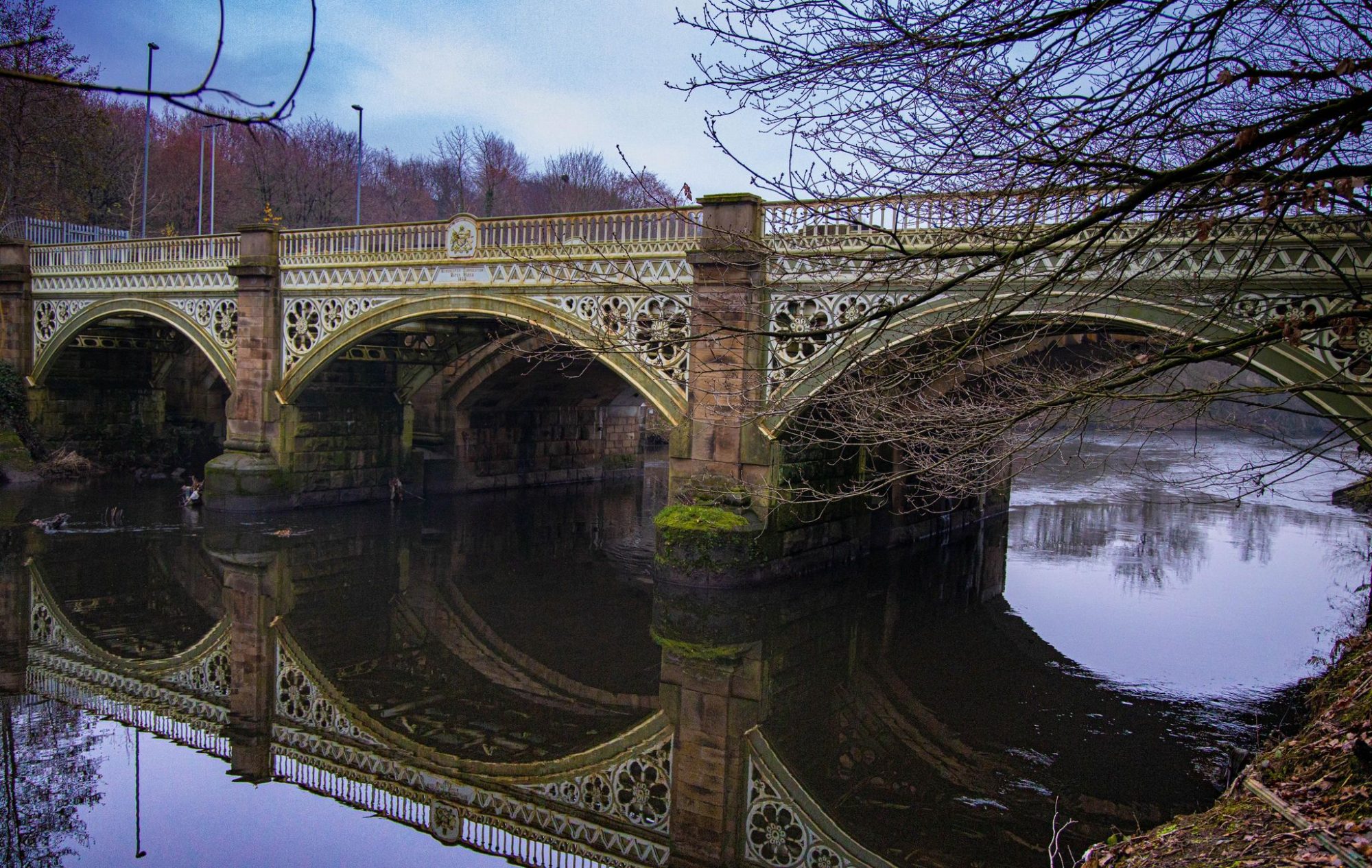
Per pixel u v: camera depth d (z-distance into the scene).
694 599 18.95
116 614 17.94
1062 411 8.83
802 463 20.38
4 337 30.98
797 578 20.34
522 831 10.58
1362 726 8.15
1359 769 7.43
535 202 59.88
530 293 20.91
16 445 30.02
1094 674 15.93
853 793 11.66
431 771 12.21
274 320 25.44
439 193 62.53
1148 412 9.62
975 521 28.95
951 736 13.45
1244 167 6.98
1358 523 30.59
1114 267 9.23
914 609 19.89
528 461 34.50
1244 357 10.87
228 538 23.50
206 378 34.59
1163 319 13.15
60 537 22.89
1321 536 28.19
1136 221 12.25
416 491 30.53
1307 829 6.77
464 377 30.66
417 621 18.41
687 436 19.41
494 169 59.09
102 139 44.25
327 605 19.05
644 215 19.30
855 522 23.03
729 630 17.92
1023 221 9.46
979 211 7.72
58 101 35.78
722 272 17.72
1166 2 6.50
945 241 8.09
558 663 16.41
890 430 9.18
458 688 15.19
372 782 11.73
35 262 31.06
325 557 22.52
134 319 31.03
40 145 38.16
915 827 10.74
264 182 47.06
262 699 14.45
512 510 29.77
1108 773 12.09
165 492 29.05
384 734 13.39
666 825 10.97
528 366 30.02
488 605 19.58
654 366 19.53
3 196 38.38
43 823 10.57
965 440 8.45
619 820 11.06
